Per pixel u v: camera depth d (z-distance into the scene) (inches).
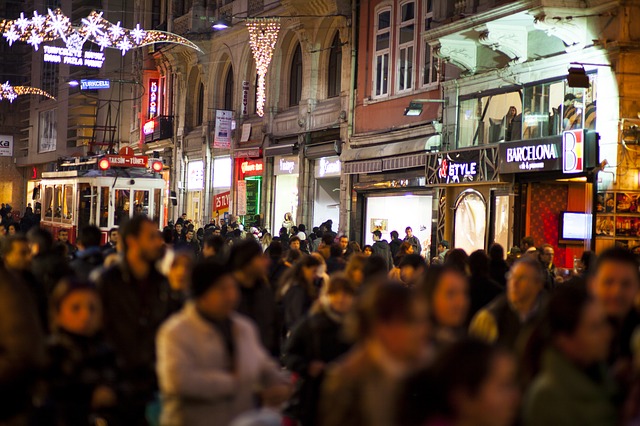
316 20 2268.7
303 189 2326.5
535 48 1497.3
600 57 1333.7
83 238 761.0
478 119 1644.9
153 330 473.4
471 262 619.5
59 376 420.2
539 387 329.4
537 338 359.6
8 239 599.8
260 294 581.6
